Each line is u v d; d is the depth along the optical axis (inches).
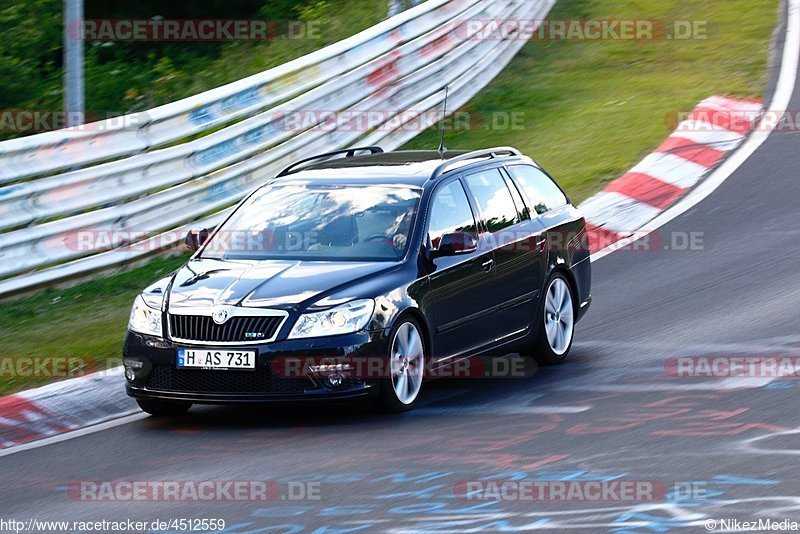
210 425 1136.8
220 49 3171.8
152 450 1050.7
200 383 1115.9
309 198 1258.0
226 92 1941.4
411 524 810.2
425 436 1041.5
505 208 1316.4
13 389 1226.6
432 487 889.5
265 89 2034.9
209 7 3179.1
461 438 1027.3
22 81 2871.6
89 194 1702.8
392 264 1166.3
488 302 1248.2
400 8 2800.2
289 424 1123.3
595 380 1226.0
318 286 1128.2
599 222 1891.0
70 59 1818.4
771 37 2940.5
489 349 1251.8
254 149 1993.1
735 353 1274.6
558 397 1163.3
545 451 971.9
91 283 1676.9
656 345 1343.5
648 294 1563.7
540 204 1374.3
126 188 1755.7
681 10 3255.4
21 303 1587.1
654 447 965.2
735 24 3088.1
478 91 2699.3
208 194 1916.8
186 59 3139.8
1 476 999.6
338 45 2208.4
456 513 828.0
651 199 1968.5
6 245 1579.7
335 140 2187.5
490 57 2780.5
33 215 1614.2
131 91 2869.1
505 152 1393.9
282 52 2970.0
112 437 1107.9
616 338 1397.6
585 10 3275.1
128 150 1758.1
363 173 1280.8
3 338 1427.2
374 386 1114.7
